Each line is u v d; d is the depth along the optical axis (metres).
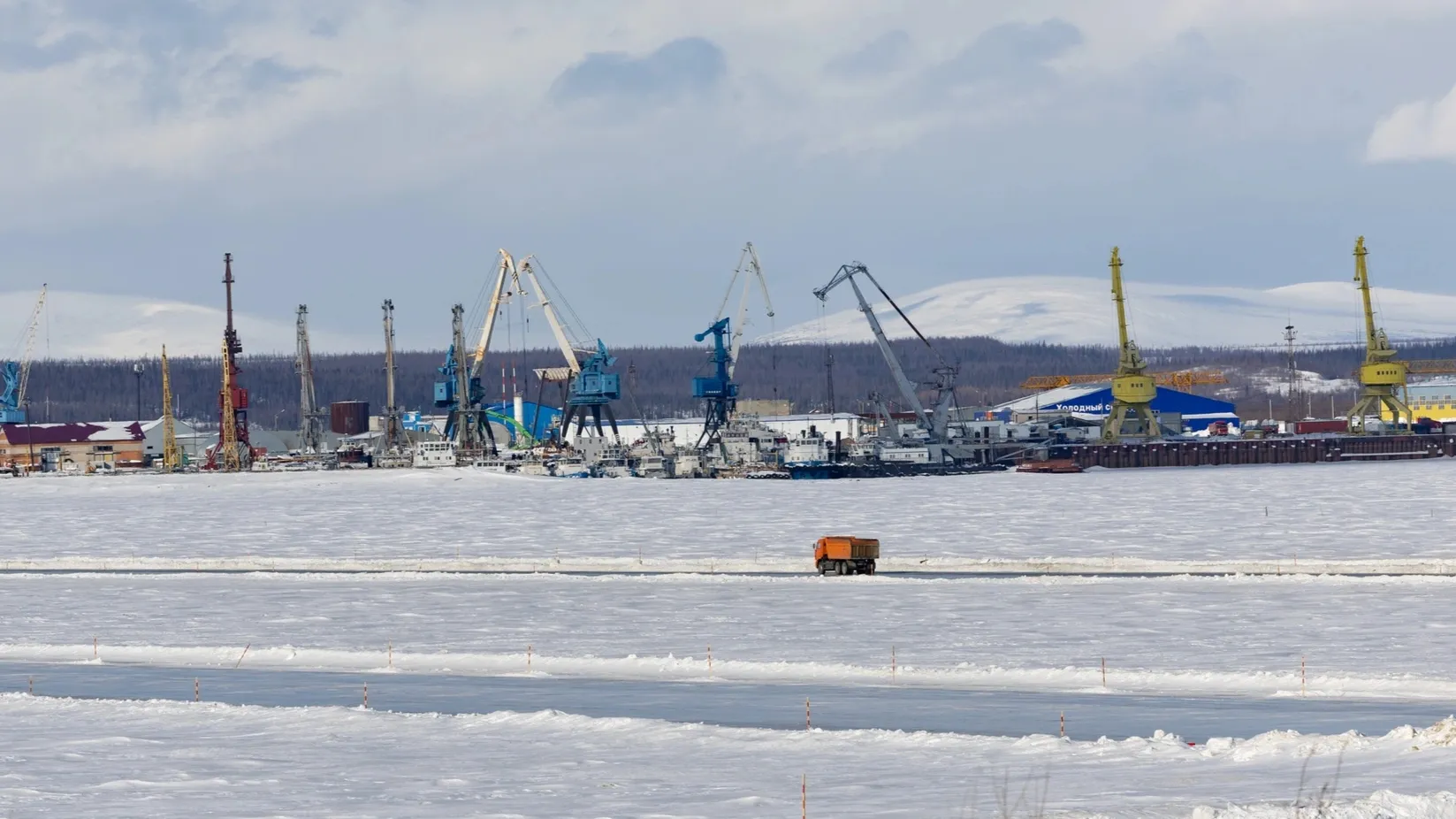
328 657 144.00
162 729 97.06
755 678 125.06
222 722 99.56
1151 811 59.59
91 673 134.38
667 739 89.31
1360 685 114.38
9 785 78.94
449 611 180.50
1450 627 147.75
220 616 181.38
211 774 81.12
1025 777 73.06
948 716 100.94
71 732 96.31
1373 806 55.62
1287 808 56.31
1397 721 95.12
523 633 160.38
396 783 77.50
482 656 141.75
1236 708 103.06
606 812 68.38
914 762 79.31
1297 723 95.00
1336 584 186.62
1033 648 141.12
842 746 85.50
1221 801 62.50
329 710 102.56
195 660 144.50
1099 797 65.62
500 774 79.56
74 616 183.50
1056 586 191.38
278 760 85.25
